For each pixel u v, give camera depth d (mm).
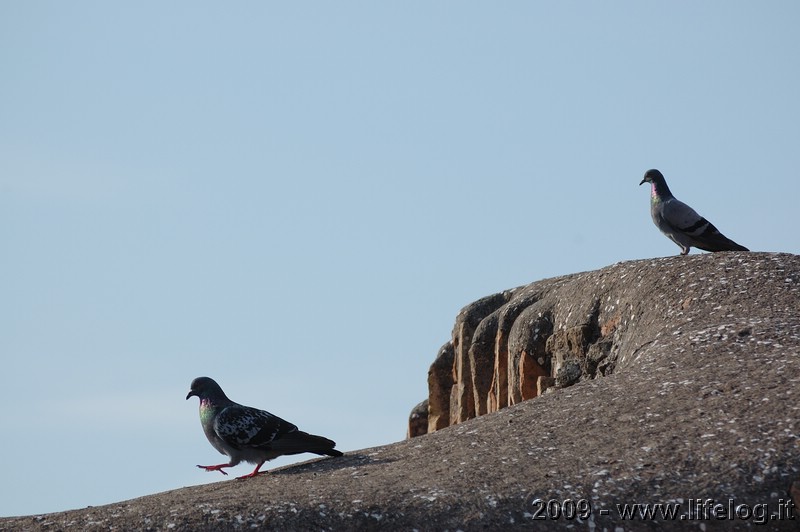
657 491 14344
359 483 15430
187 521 14094
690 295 22781
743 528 13844
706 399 16922
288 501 14500
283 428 17438
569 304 26562
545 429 17000
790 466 14578
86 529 14281
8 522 15086
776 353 18438
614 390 18391
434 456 16688
